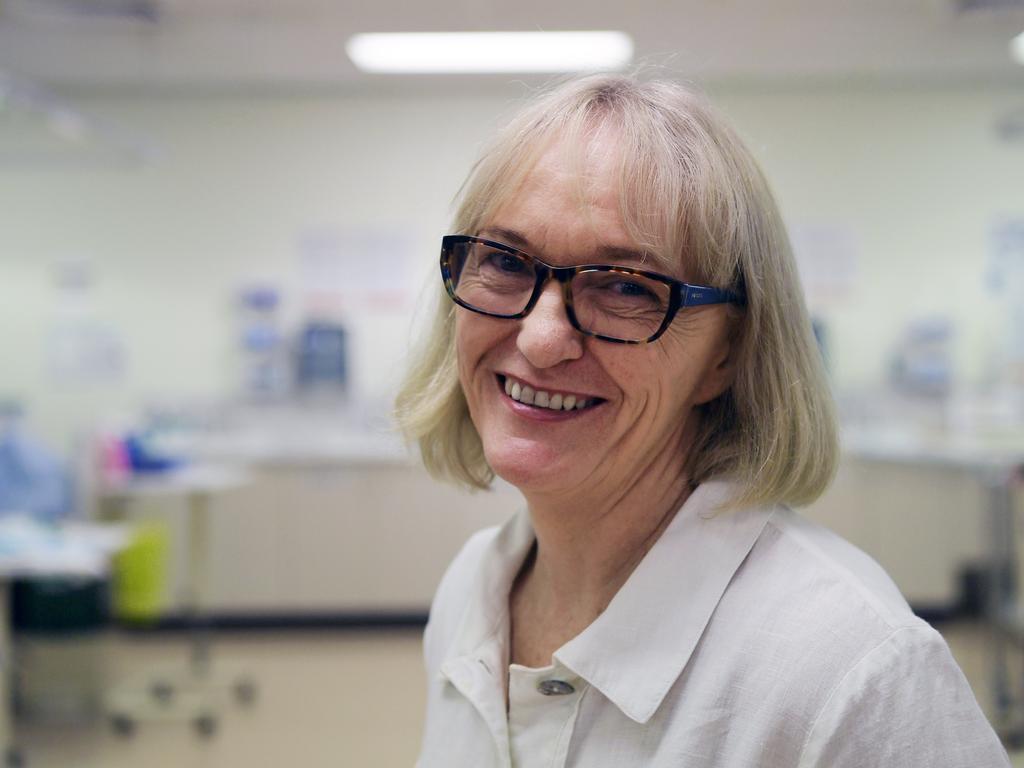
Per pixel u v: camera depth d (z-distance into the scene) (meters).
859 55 4.65
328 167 5.18
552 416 0.79
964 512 4.35
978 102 5.10
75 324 5.15
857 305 5.12
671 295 0.73
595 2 3.95
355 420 5.14
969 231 5.12
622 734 0.72
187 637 4.38
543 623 0.91
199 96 5.16
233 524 4.43
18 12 4.03
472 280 0.82
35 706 3.54
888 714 0.61
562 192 0.74
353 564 4.43
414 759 3.06
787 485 0.77
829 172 5.13
